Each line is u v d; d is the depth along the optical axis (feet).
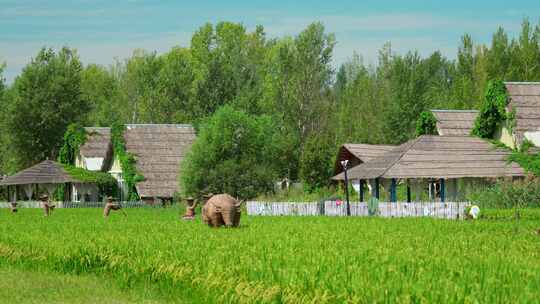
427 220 237.25
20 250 147.84
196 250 125.80
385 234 170.40
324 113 549.54
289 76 551.18
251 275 99.71
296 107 545.03
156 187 486.79
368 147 424.46
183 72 613.11
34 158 618.03
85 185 512.22
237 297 95.45
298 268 101.19
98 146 529.04
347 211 303.48
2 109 645.92
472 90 521.24
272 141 399.44
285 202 336.08
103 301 105.60
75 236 165.89
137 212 357.41
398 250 126.11
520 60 501.15
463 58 563.89
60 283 121.29
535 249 132.16
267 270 100.37
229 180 379.76
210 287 101.71
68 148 538.47
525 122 346.95
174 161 505.25
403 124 497.46
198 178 382.42
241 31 638.12
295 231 181.88
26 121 610.24
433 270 98.68
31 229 199.62
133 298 108.27
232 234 168.76
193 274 107.86
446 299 78.79
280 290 92.02
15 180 514.68
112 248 134.82
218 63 583.58
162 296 109.70
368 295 83.30
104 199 489.67
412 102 498.69
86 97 640.17
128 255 127.65
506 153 335.47
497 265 103.40
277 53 554.05
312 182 461.37
